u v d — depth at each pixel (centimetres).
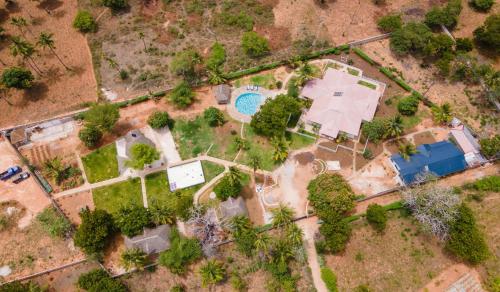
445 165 9762
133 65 11675
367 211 9050
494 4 12694
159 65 11675
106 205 9656
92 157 10262
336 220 8744
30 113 10894
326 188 9000
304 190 9781
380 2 12712
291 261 8944
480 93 11100
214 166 10150
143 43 12050
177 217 9412
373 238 9094
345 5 12694
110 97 11169
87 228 8638
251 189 9806
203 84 11388
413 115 10825
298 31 12262
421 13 12588
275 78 11444
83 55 11881
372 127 10088
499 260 8594
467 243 8219
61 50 11919
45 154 10312
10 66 11538
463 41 11481
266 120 9962
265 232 9238
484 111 10825
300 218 9412
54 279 8900
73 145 10444
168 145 10425
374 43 12050
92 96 11188
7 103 10981
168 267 8781
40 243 9219
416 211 8919
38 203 9669
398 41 11469
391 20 11825
